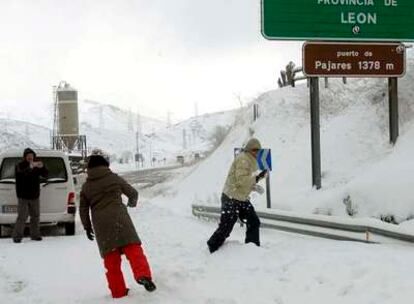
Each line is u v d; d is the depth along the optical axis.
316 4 15.28
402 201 12.34
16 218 13.24
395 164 14.35
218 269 8.17
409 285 6.19
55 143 75.38
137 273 7.05
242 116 28.81
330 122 20.83
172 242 11.39
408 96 18.05
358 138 18.20
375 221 10.02
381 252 7.82
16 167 12.75
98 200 7.30
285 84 30.61
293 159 20.11
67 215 13.72
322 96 23.11
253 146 9.59
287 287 7.00
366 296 6.22
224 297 6.86
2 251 11.28
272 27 15.08
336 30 15.36
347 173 16.56
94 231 7.46
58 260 10.11
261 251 8.80
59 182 13.76
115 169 69.38
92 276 8.68
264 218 13.33
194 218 16.42
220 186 22.59
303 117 23.12
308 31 15.23
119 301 6.96
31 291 7.85
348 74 15.43
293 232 12.16
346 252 7.97
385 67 15.66
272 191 18.20
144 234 12.98
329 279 6.94
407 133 16.30
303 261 7.73
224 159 25.30
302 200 15.16
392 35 15.62
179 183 28.58
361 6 15.48
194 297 6.92
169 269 8.16
